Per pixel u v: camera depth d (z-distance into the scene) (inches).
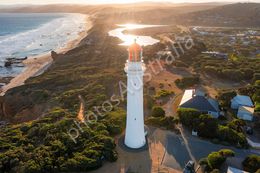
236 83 2930.6
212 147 1683.1
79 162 1430.9
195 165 1514.5
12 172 1408.7
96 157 1478.8
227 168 1483.8
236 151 1647.4
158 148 1657.2
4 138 1744.6
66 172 1425.9
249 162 1476.4
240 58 3917.3
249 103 2236.7
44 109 2518.5
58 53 5713.6
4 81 3907.5
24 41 7623.0
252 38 6181.1
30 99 2856.8
